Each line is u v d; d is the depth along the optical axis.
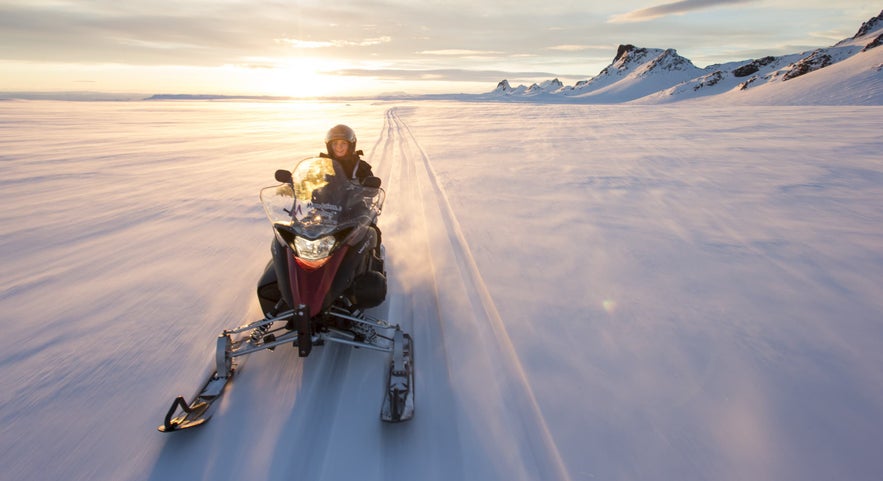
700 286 4.00
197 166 10.51
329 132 3.78
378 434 2.38
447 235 5.47
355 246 2.98
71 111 38.78
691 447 2.26
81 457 2.20
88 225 5.92
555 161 10.39
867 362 2.89
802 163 9.23
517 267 4.48
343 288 2.78
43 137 16.75
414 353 3.10
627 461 2.18
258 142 15.91
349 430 2.41
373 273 3.18
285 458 2.22
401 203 7.16
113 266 4.56
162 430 2.23
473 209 6.55
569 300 3.79
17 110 38.12
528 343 3.18
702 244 5.00
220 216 6.38
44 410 2.50
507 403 2.60
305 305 2.53
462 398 2.65
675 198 6.88
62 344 3.14
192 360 2.99
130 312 3.61
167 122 27.08
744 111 25.20
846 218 5.76
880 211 6.00
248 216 6.39
